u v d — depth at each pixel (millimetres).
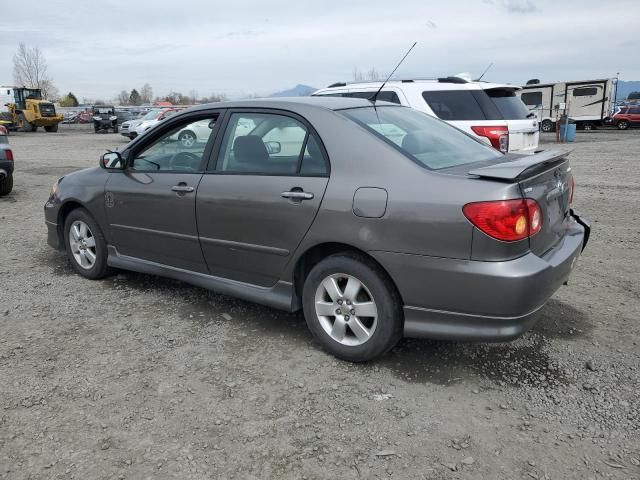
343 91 8828
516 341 3809
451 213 2988
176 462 2602
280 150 3713
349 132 3461
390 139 3465
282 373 3410
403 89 8234
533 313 3064
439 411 3008
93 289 4871
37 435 2791
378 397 3141
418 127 3959
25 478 2490
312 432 2828
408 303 3215
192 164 4219
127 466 2572
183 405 3062
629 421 2898
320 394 3172
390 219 3152
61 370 3434
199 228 4074
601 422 2895
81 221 5070
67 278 5176
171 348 3736
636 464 2576
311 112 3650
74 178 5129
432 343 3793
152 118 26578
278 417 2955
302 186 3504
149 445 2725
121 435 2799
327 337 3580
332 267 3453
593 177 11680
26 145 24062
